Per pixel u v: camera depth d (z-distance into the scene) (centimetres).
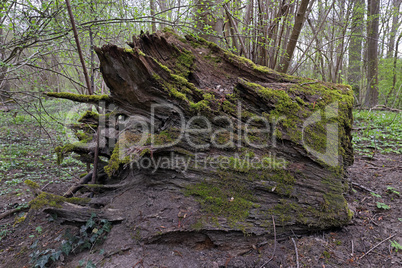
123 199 299
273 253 243
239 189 266
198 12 508
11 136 776
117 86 272
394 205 302
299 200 261
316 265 228
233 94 281
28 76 508
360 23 922
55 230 339
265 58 593
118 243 262
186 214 260
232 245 253
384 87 1551
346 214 261
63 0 436
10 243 339
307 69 1316
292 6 657
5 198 453
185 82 274
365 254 235
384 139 592
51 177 534
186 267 234
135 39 292
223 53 311
